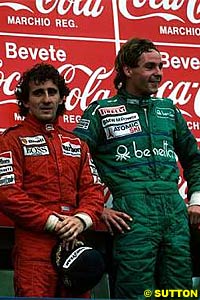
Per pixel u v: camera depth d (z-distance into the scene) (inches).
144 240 387.5
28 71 387.2
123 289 386.0
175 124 412.5
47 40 445.4
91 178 382.9
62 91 389.1
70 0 452.4
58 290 366.0
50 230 365.1
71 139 386.9
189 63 458.0
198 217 406.3
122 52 407.2
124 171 396.8
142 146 400.5
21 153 376.8
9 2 445.4
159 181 395.5
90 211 373.4
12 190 367.9
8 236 436.1
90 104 410.3
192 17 464.1
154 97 415.2
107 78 447.8
